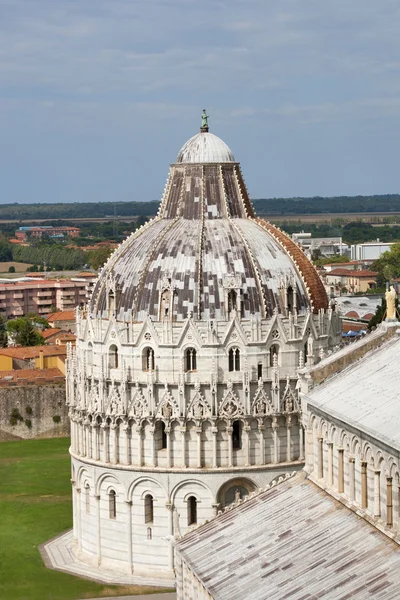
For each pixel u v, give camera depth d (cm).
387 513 18162
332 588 17400
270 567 18925
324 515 19825
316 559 18512
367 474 18938
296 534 19688
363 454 18975
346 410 19938
